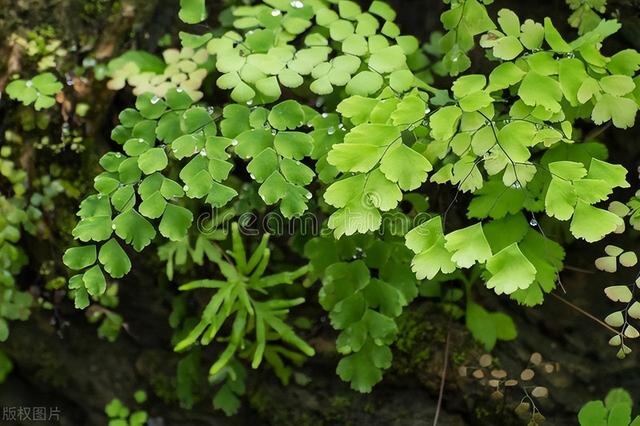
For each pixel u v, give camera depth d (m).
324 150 0.69
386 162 0.65
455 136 0.67
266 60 0.70
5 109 0.75
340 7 0.72
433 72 0.76
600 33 0.68
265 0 0.72
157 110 0.71
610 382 0.75
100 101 0.76
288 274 0.74
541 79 0.67
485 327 0.75
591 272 0.75
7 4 0.75
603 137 0.74
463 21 0.69
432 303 0.76
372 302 0.71
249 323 0.76
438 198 0.75
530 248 0.70
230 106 0.69
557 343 0.75
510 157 0.66
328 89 0.69
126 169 0.68
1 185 0.76
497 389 0.74
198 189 0.67
